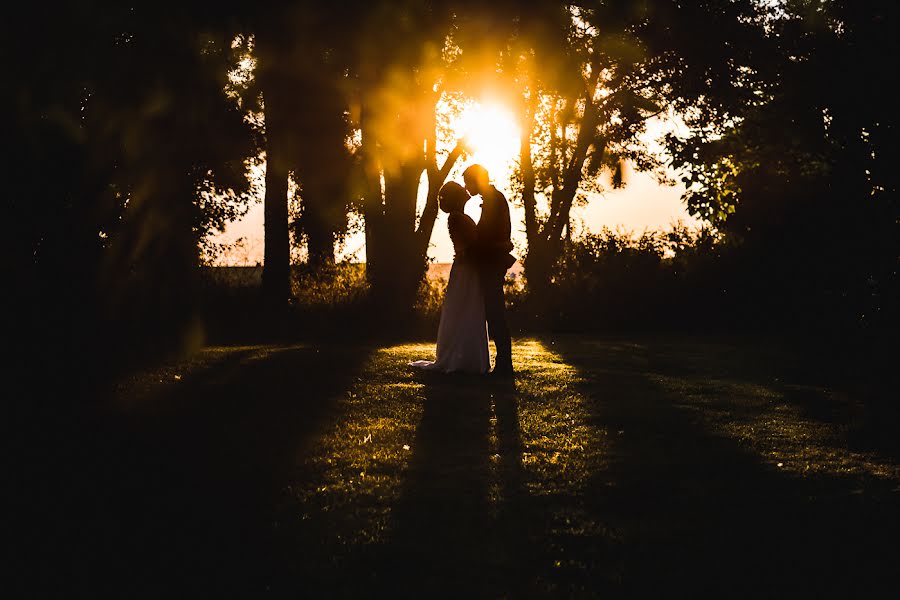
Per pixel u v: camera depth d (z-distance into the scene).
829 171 13.73
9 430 6.68
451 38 22.95
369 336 19.58
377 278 23.52
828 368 12.84
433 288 24.42
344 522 4.69
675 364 13.25
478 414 7.93
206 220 21.27
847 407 9.13
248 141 21.64
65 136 10.43
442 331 10.65
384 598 3.68
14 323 9.48
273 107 22.95
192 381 9.63
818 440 7.27
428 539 4.42
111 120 11.37
